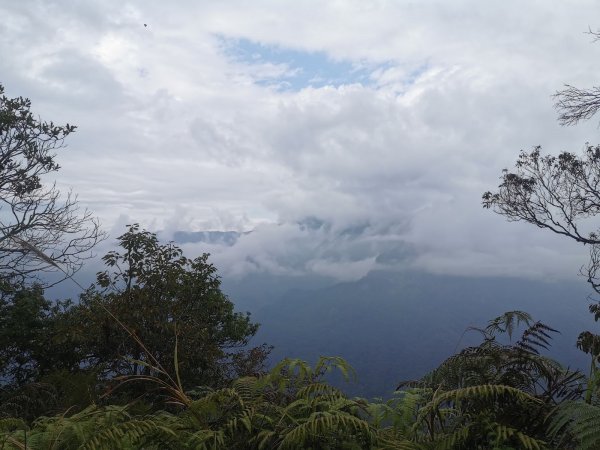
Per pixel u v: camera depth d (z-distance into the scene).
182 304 12.66
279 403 2.82
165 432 2.42
